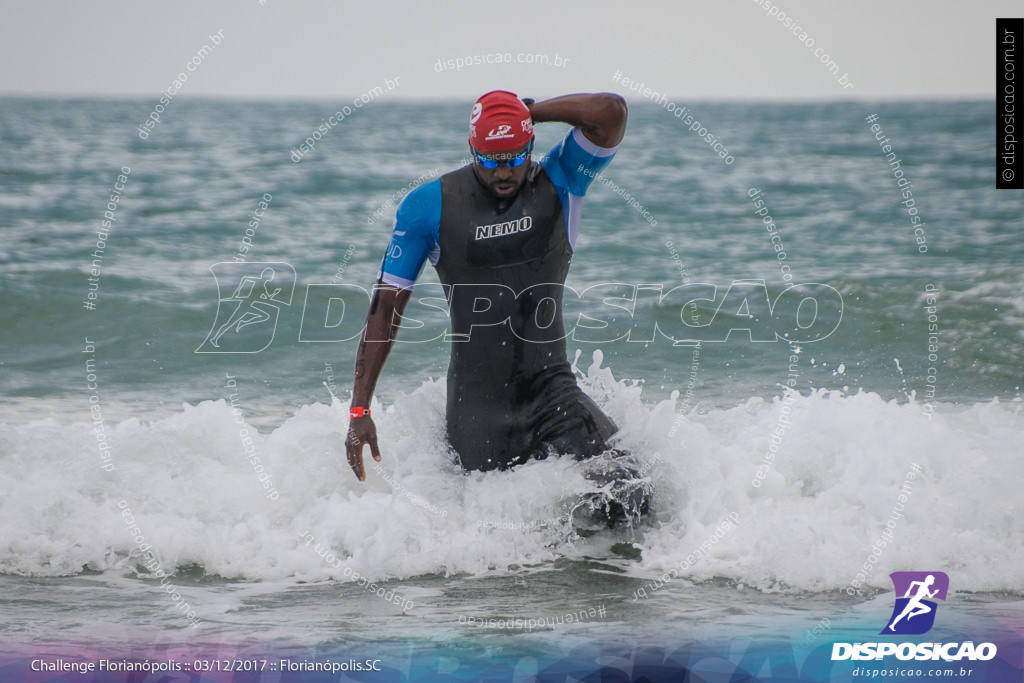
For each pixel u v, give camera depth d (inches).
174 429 566.9
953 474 492.7
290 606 410.3
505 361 504.4
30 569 448.5
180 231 1485.0
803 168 2396.7
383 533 456.1
